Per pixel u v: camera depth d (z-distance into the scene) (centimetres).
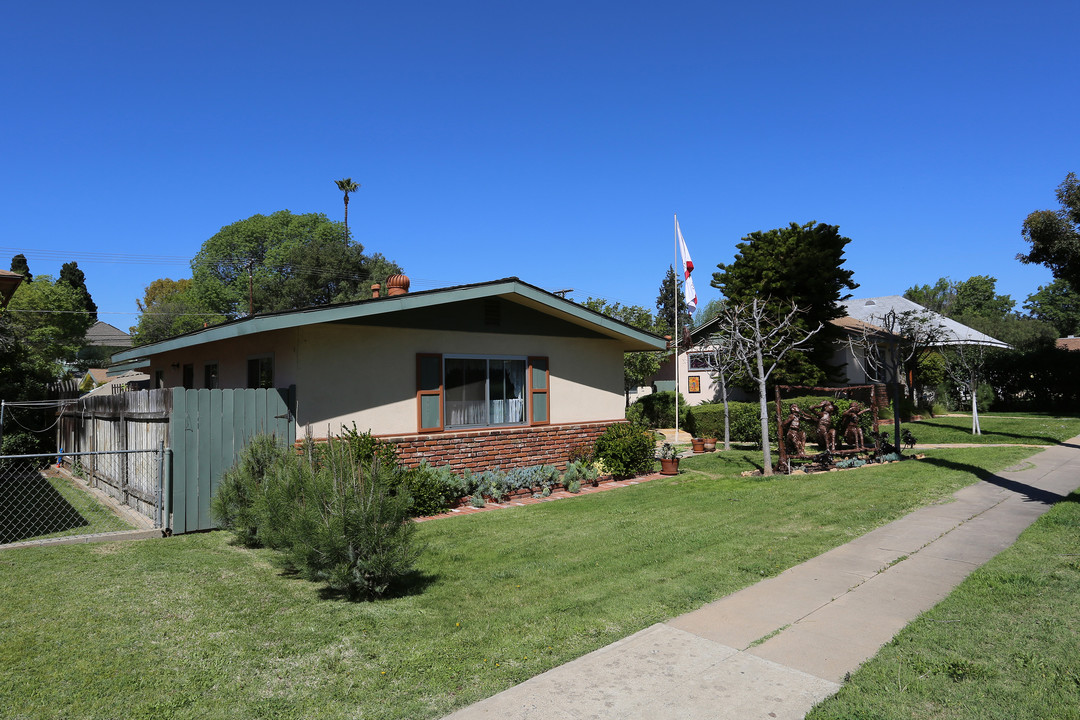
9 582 630
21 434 1733
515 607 564
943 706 377
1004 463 1397
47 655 461
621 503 1064
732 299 2389
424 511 998
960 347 2670
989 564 651
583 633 503
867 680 411
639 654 461
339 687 416
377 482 614
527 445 1282
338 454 628
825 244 2367
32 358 2502
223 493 805
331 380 1038
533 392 1324
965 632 482
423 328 1157
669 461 1415
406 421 1132
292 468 682
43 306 3975
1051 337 4025
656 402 2586
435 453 1144
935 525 837
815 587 602
